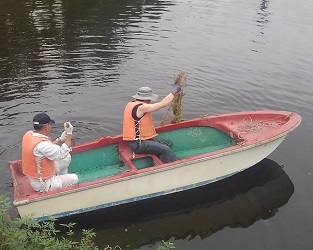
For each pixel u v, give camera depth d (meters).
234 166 5.62
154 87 8.73
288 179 5.78
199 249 4.55
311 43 12.11
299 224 4.92
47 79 9.02
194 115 7.61
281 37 12.66
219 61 10.42
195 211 5.18
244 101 8.23
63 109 7.68
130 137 5.40
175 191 5.42
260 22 14.43
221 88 8.78
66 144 4.72
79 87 8.66
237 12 15.88
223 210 5.19
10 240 3.38
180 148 6.21
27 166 4.66
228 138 6.16
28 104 7.84
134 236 4.75
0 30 12.50
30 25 13.14
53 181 4.73
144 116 5.41
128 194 5.08
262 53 11.12
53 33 12.37
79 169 5.59
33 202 4.52
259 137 5.60
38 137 4.59
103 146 5.63
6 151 6.25
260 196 5.45
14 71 9.41
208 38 12.36
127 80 9.05
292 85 9.05
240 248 4.55
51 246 3.47
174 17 14.82
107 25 13.45
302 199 5.37
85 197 4.83
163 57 10.57
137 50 11.04
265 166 6.08
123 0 17.39
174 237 4.74
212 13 15.67
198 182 5.48
